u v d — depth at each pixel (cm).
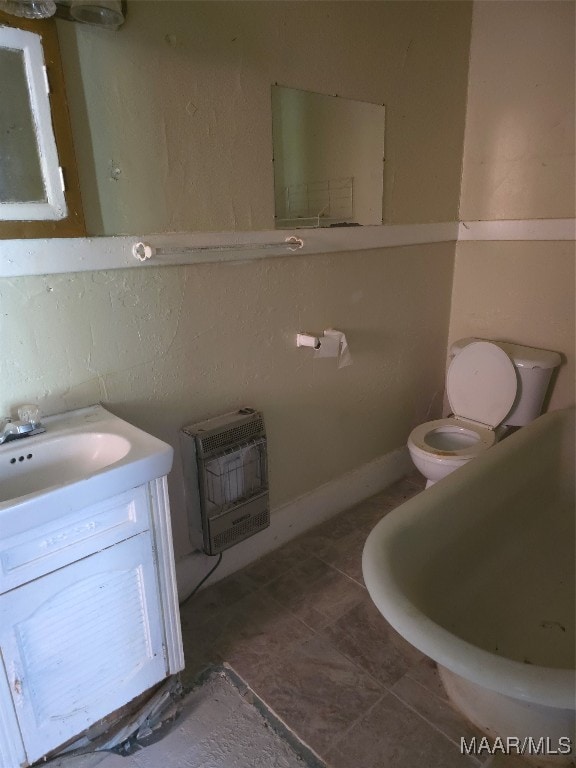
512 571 185
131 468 121
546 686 101
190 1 149
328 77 188
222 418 186
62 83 130
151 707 146
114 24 134
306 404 219
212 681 159
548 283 236
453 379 252
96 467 139
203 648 171
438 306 268
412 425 278
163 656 145
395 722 145
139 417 168
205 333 178
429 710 148
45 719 124
